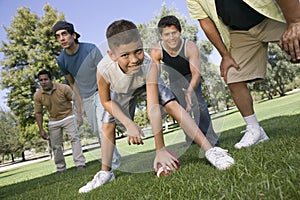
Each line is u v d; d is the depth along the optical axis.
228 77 2.42
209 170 1.80
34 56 21.36
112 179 2.39
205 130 2.37
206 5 2.01
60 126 4.72
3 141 25.81
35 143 26.45
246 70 2.38
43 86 4.65
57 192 2.50
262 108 11.27
